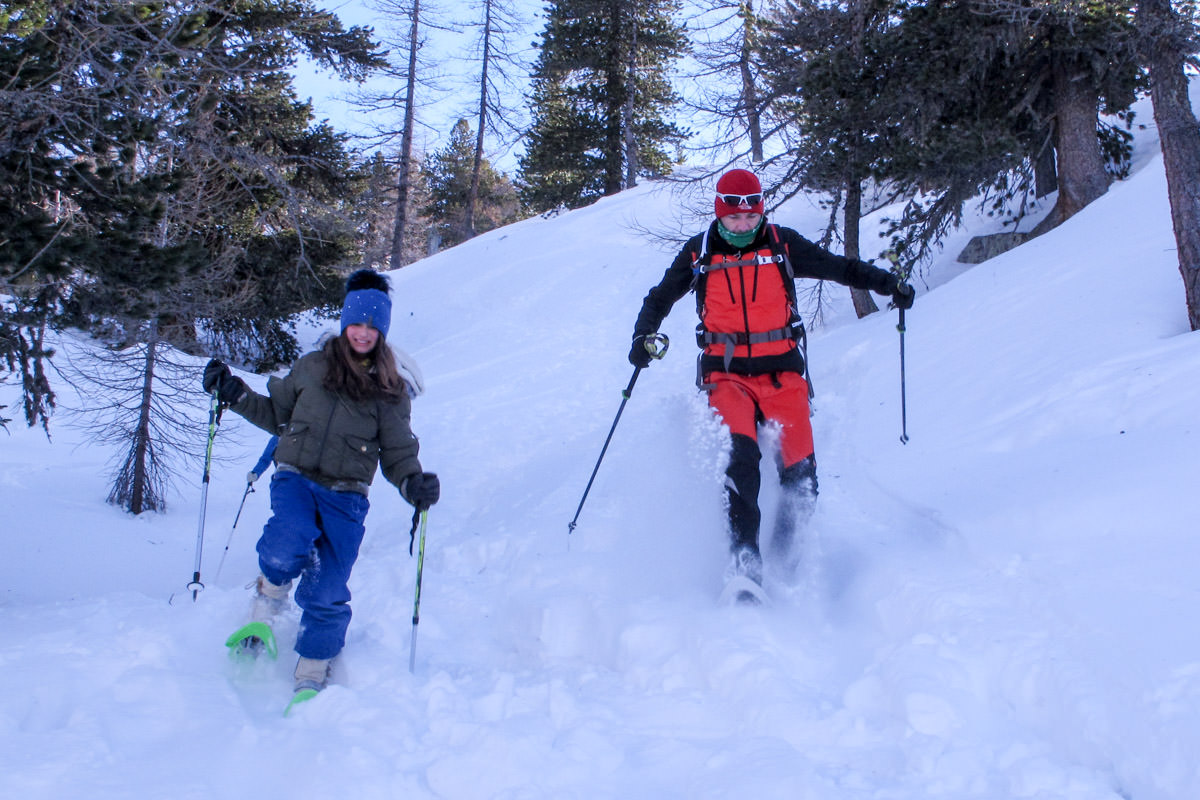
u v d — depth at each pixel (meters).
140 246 5.09
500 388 13.11
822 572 4.01
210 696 3.11
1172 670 2.52
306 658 3.25
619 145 29.22
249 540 7.26
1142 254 7.97
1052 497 3.97
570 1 27.06
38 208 5.00
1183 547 3.31
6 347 5.52
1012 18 10.45
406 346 18.47
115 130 5.05
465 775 2.55
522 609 4.04
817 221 18.45
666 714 2.96
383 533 6.71
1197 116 12.83
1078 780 2.34
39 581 5.96
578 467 7.49
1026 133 12.94
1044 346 6.62
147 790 2.47
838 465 5.88
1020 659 2.82
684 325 15.59
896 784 2.40
